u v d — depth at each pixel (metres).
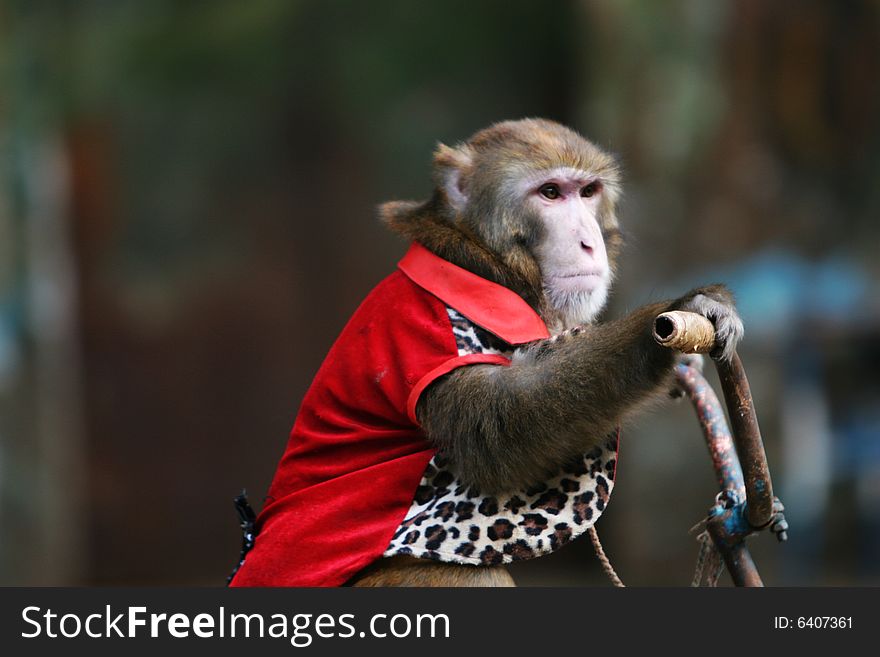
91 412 32.66
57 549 20.67
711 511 6.89
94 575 31.34
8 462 20.06
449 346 7.00
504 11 34.81
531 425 6.86
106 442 32.69
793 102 20.03
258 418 34.50
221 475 33.72
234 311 34.78
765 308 19.41
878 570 21.38
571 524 7.00
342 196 36.31
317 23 35.75
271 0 34.75
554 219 7.70
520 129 7.86
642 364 6.73
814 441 20.52
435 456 7.05
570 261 7.63
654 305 6.87
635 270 18.92
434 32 35.59
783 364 19.78
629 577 19.39
